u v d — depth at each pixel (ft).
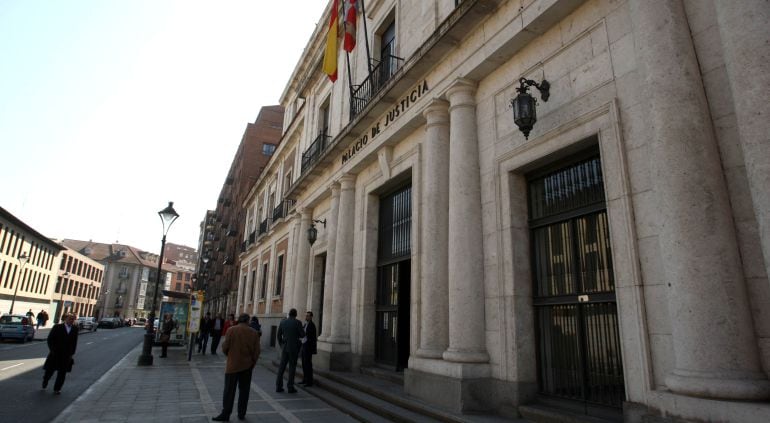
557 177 20.54
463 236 22.72
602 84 17.66
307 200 52.31
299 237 55.98
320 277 50.16
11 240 146.00
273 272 75.46
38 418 21.98
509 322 20.33
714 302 12.35
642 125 15.93
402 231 33.88
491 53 22.71
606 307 17.37
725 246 12.59
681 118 13.64
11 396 27.61
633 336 15.08
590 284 18.16
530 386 19.57
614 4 17.75
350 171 40.09
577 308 18.51
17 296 156.04
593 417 16.69
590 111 17.90
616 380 16.52
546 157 20.07
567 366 18.63
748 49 12.12
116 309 304.09
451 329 22.03
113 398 27.12
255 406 25.16
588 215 18.67
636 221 15.64
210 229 237.04
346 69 47.75
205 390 30.58
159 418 21.76
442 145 26.76
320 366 37.09
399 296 32.63
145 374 39.09
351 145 40.19
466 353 20.98
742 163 12.95
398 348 31.45
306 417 22.71
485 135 23.81
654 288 14.71
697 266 12.66
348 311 37.76
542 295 20.36
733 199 13.05
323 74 57.11
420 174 29.89
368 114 34.78
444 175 26.43
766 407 10.99
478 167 23.90
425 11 31.37
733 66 12.46
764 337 12.05
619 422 15.90
